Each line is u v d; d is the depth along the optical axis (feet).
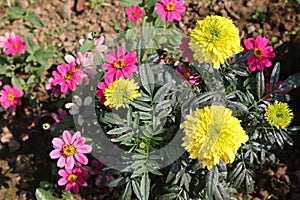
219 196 2.08
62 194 2.64
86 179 2.76
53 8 3.32
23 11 3.24
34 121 2.94
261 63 2.38
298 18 3.16
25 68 2.95
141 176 2.19
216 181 2.06
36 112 2.97
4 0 3.34
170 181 2.25
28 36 2.98
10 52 2.79
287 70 2.97
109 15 3.29
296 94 2.88
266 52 2.39
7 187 2.77
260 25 3.19
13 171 2.82
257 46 2.41
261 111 2.27
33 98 2.89
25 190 2.76
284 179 2.73
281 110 2.06
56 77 2.37
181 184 2.11
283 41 3.10
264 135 2.24
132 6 2.70
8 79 3.01
